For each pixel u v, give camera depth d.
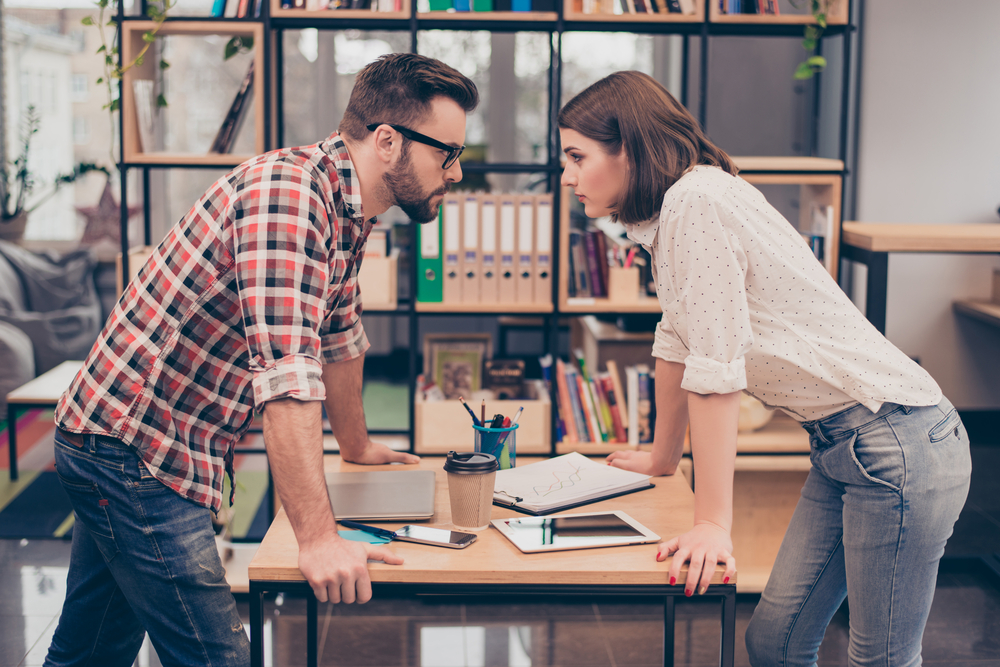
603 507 1.65
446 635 2.74
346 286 1.66
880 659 1.58
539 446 3.07
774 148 5.73
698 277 1.42
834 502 1.66
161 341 1.43
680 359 1.73
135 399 1.44
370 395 5.80
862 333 1.55
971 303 4.77
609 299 3.12
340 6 2.87
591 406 3.12
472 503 1.51
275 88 3.20
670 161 1.50
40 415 5.11
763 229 1.50
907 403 1.51
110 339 1.46
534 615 2.89
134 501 1.45
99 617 1.65
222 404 1.50
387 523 1.56
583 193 1.60
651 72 6.10
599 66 6.11
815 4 2.88
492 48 6.13
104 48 2.94
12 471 4.02
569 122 1.57
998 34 4.63
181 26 2.88
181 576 1.47
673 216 1.45
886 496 1.51
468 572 1.38
